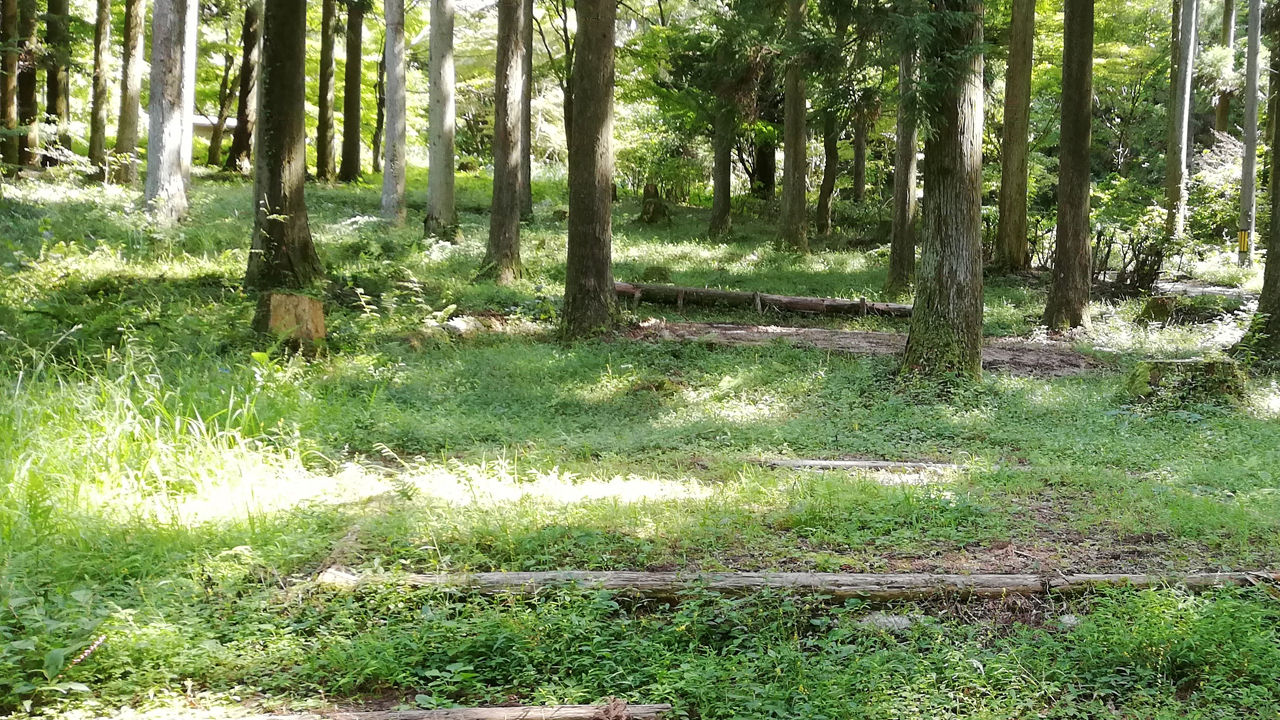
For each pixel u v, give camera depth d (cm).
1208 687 402
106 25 2506
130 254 1496
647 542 561
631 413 1021
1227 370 1070
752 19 1734
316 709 374
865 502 651
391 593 469
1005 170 2191
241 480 644
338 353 1140
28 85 2431
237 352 1045
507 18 1666
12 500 548
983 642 457
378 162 3491
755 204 3100
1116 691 410
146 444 657
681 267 2019
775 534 593
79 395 725
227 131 4075
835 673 411
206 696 379
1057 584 504
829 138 2673
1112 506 659
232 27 3209
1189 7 2655
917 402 1083
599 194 1361
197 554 505
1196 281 2292
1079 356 1423
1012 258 2202
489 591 480
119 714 361
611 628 446
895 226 1833
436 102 1981
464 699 394
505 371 1152
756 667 416
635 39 2680
